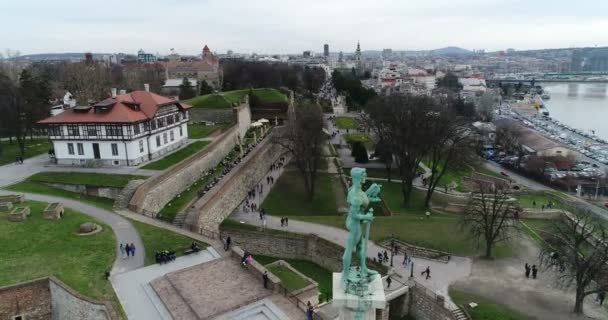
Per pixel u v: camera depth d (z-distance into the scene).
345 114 163.38
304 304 36.75
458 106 181.00
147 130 70.75
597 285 44.81
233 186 67.88
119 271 40.66
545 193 91.38
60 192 59.50
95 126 66.31
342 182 86.12
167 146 77.50
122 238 46.91
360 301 17.36
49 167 67.62
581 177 108.94
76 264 40.84
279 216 65.00
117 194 58.53
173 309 35.25
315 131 80.25
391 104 83.44
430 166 103.81
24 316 36.97
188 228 51.09
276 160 98.50
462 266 50.84
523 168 119.38
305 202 74.25
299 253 55.12
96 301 34.97
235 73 192.25
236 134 100.25
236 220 62.34
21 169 66.94
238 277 40.62
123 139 66.06
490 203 61.12
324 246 52.88
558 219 64.00
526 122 195.62
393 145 79.25
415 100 83.50
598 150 146.75
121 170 65.19
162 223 51.81
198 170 72.06
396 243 54.75
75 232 47.16
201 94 146.88
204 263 42.84
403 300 44.59
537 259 53.31
